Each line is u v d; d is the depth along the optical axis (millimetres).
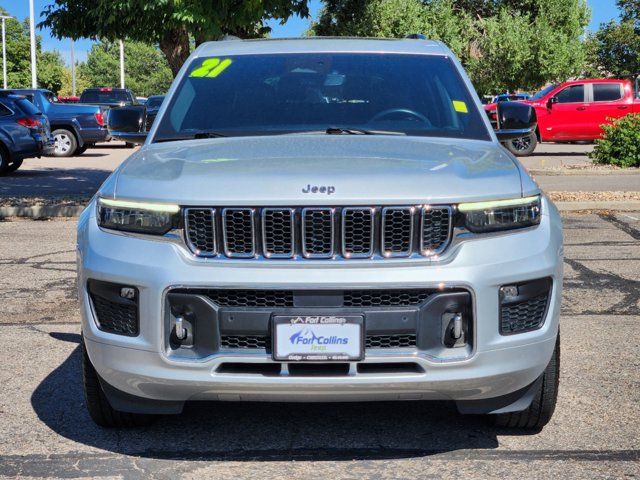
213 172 3781
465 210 3623
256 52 5277
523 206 3748
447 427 4305
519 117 5098
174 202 3648
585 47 42125
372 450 4016
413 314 3553
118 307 3746
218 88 4988
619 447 4023
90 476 3746
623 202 12609
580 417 4414
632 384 4922
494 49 38594
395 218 3594
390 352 3559
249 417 4469
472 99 4914
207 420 4430
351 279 3512
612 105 23906
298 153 4047
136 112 5207
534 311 3752
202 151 4203
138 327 3672
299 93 4906
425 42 5504
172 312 3623
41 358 5535
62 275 8250
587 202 12641
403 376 3561
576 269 8273
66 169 21109
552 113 24062
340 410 4559
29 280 8023
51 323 6461
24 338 6027
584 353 5551
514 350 3666
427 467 3818
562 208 12625
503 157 4180
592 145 29125
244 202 3578
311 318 3523
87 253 3824
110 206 3811
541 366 3779
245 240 3604
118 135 5223
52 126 25484
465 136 4629
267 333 3561
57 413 4543
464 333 3615
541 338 3736
